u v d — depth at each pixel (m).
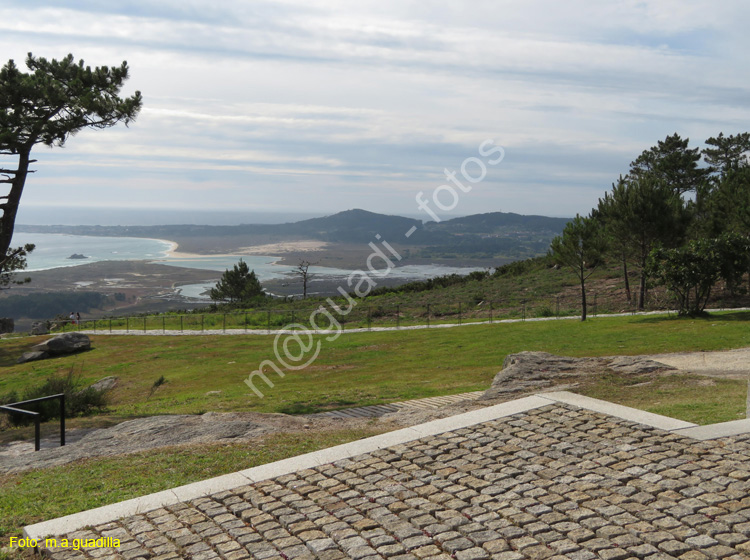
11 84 17.73
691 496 5.18
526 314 33.00
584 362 13.18
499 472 5.95
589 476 5.71
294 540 4.80
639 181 29.16
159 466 7.04
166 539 4.95
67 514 5.62
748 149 59.88
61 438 9.36
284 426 9.53
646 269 25.38
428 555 4.46
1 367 25.14
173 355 24.53
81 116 18.55
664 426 7.04
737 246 23.72
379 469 6.21
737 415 7.92
